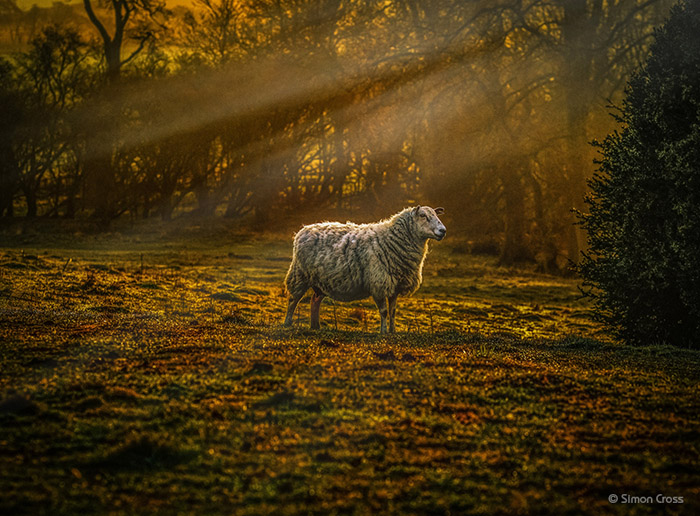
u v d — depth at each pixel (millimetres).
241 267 30000
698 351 12391
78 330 11398
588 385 8922
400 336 12492
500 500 5781
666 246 13391
